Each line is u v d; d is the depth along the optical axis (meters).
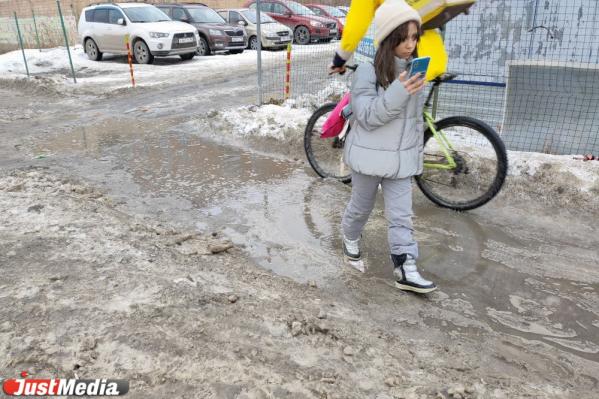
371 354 2.54
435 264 3.61
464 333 2.84
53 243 3.46
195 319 2.65
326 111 5.18
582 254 3.75
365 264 3.60
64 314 2.62
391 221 3.14
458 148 4.82
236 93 10.23
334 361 2.44
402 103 2.64
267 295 3.04
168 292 2.88
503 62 5.88
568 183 4.52
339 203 4.72
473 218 4.37
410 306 3.09
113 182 5.28
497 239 3.99
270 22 17.80
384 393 2.23
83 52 17.23
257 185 5.20
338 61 3.45
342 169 5.22
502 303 3.14
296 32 18.83
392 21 2.64
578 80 5.40
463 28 6.00
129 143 6.83
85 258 3.26
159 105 9.34
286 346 2.52
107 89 11.08
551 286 3.34
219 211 4.53
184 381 2.20
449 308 3.08
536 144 5.70
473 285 3.35
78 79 12.61
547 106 5.64
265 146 6.47
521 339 2.79
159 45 14.44
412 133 2.95
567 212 4.37
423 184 4.64
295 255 3.73
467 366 2.51
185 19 16.88
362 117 2.81
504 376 2.44
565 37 5.51
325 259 3.68
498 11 5.77
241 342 2.50
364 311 3.02
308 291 3.21
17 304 2.70
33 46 19.55
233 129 7.01
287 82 8.31
